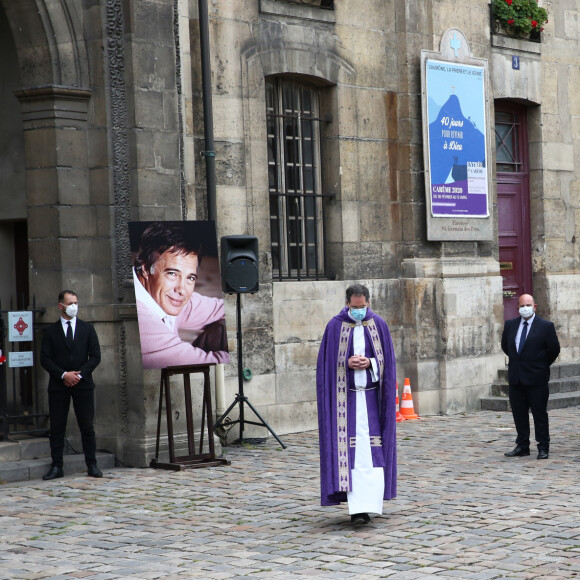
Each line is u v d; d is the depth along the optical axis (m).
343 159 15.35
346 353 8.90
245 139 14.09
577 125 18.83
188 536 8.55
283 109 14.95
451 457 12.22
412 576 7.20
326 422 8.88
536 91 18.36
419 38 16.19
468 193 16.67
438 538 8.28
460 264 16.48
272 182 14.73
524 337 12.18
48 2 12.00
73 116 12.20
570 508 9.28
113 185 12.21
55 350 11.45
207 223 12.05
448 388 16.20
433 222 16.09
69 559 7.86
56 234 12.15
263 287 14.20
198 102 13.48
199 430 12.70
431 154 16.11
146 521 9.15
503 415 15.99
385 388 8.91
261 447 13.28
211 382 13.31
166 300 11.71
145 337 11.54
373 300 15.66
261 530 8.71
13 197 13.16
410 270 16.03
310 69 14.91
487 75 17.08
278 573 7.35
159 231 11.76
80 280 12.26
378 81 15.87
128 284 12.09
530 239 18.62
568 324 18.84
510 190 18.34
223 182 13.84
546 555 7.70
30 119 12.23
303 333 14.75
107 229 12.22
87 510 9.66
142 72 12.20
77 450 12.16
